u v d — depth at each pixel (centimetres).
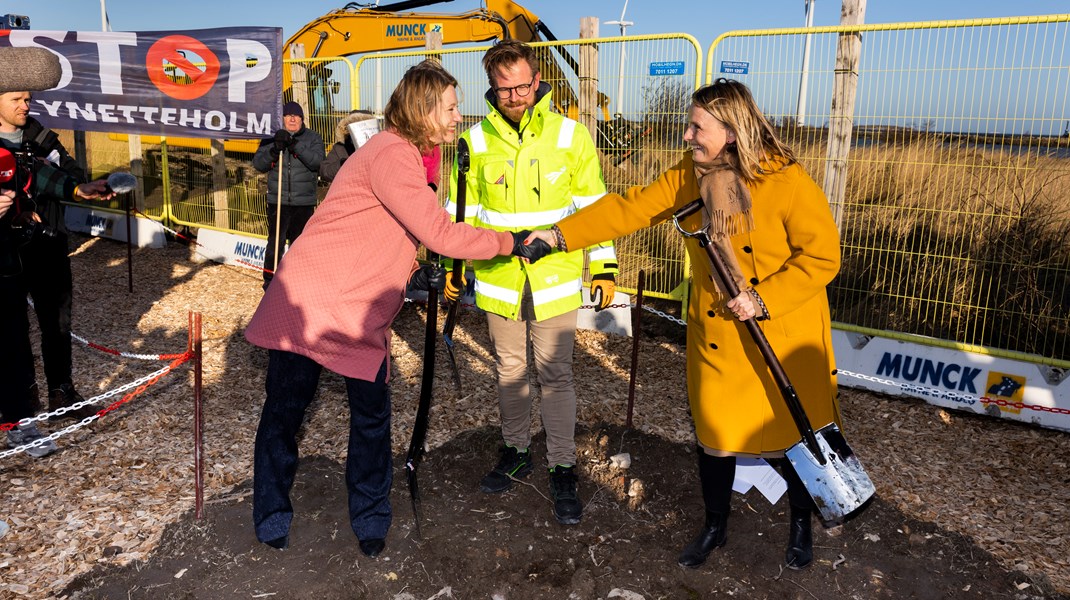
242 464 372
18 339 365
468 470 371
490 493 348
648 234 612
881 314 523
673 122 560
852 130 494
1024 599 277
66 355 414
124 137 1077
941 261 512
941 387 468
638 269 606
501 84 295
